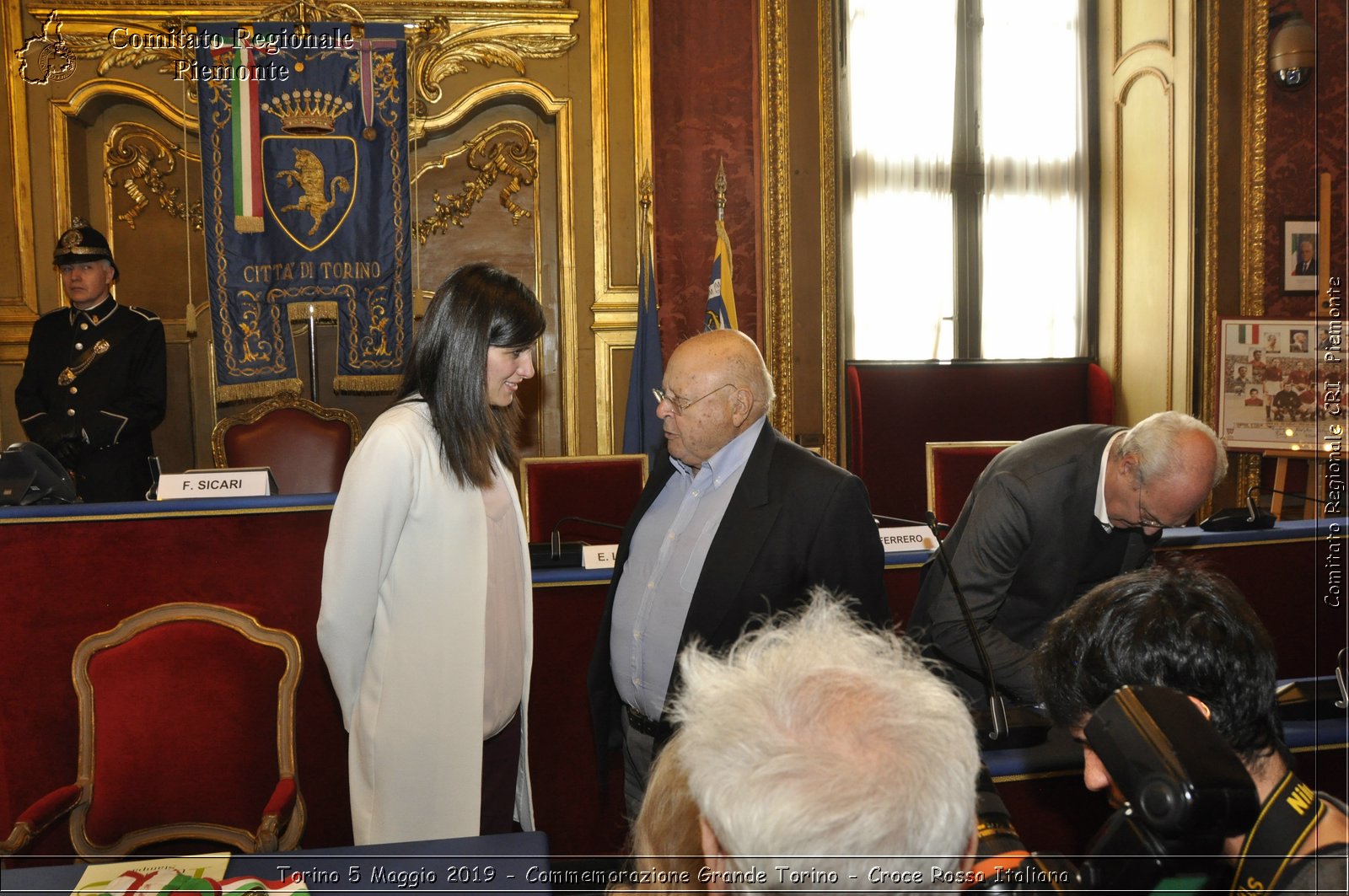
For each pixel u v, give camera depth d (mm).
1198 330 6074
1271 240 6129
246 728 2219
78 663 2186
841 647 735
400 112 5297
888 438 6184
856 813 614
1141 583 977
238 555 2486
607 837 2660
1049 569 2203
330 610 1873
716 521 2051
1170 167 6148
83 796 2117
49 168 5320
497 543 2055
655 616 2062
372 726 1931
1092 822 1349
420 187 5777
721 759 663
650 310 5273
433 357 1950
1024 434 6395
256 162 5145
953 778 654
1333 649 3123
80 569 2406
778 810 621
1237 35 6031
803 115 5879
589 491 4297
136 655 2203
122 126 5504
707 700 715
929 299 6496
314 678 2541
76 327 4719
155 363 4719
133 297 5570
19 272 5301
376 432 1906
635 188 5703
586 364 5750
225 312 5141
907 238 6457
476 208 5836
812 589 1860
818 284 5965
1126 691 763
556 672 2633
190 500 2443
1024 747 1389
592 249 5715
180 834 2176
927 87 6418
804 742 650
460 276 1991
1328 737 1317
